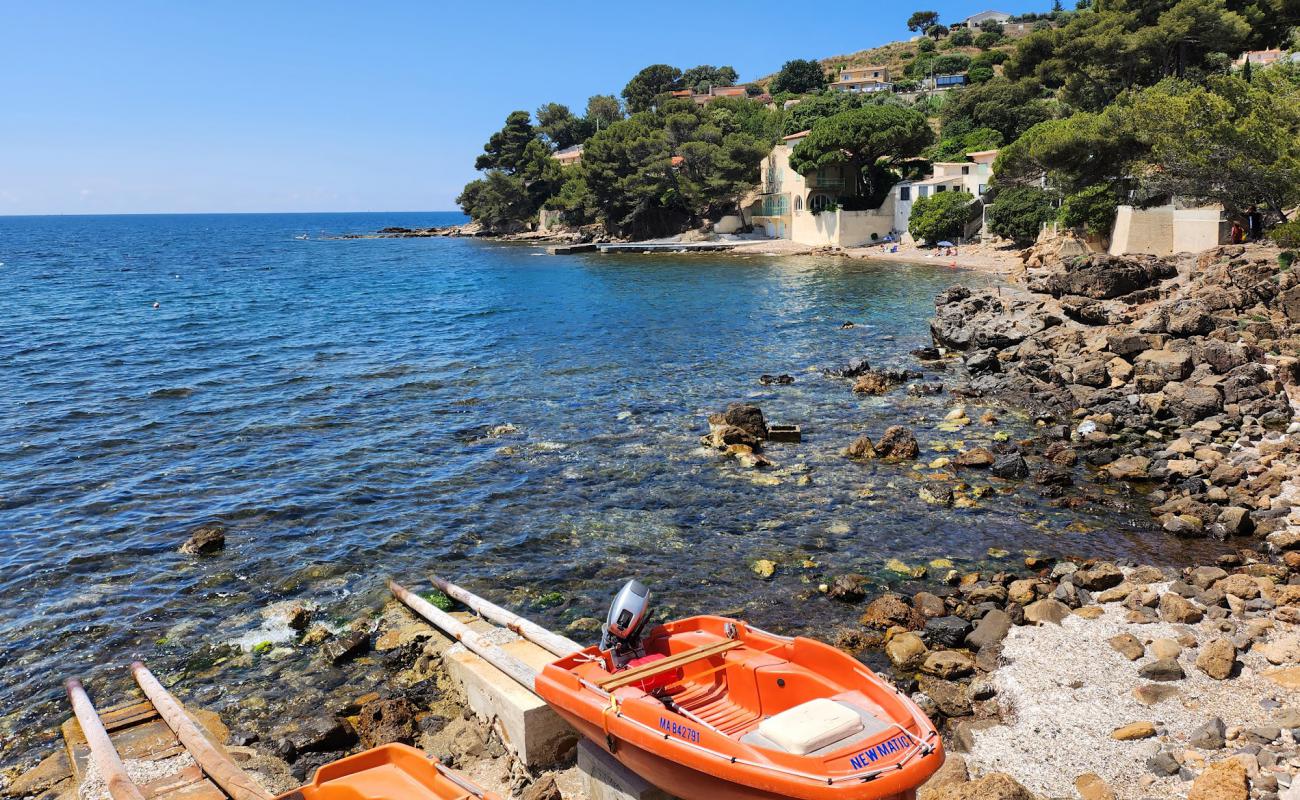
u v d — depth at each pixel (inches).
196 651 536.7
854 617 552.1
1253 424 879.7
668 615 563.8
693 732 328.5
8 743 450.9
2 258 4719.5
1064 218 2365.9
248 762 410.0
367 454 932.0
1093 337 1259.8
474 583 621.6
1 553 690.2
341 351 1578.5
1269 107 1678.2
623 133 4522.6
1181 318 1164.5
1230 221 1807.3
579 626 551.8
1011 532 681.0
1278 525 659.4
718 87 7751.0
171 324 1967.3
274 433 1022.4
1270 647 471.2
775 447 922.1
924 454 884.6
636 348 1530.5
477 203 6786.4
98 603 604.4
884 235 3567.9
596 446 937.5
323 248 5836.6
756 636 400.8
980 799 339.3
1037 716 428.5
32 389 1273.4
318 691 487.8
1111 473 802.2
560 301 2266.2
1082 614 528.4
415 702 470.3
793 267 2977.4
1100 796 363.6
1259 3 3265.3
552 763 406.3
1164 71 3085.6
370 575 641.0
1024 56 3991.1
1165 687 444.1
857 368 1251.2
